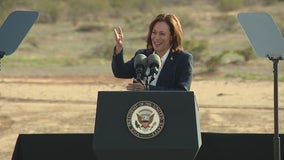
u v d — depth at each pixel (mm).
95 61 91500
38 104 55969
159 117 14648
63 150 17938
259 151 17828
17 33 17203
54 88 65875
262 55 17109
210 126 46094
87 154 17953
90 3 191000
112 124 14688
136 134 14641
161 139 14602
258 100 58562
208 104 56469
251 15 17203
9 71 79562
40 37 127250
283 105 55531
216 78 74062
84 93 62781
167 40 16875
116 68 17203
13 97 59688
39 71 80375
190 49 95938
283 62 84750
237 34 136875
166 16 16969
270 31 17078
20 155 17875
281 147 17781
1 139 41000
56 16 168375
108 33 135875
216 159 17906
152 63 15727
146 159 14797
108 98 14758
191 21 154875
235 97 60500
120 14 190750
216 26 153375
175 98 14695
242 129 45031
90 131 44469
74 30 147000
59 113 51500
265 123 47188
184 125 14625
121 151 14648
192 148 14531
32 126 45938
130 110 14688
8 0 168875
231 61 88875
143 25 158500
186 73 16766
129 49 110000
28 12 17297
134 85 15555
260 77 74250
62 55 100562
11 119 48656
